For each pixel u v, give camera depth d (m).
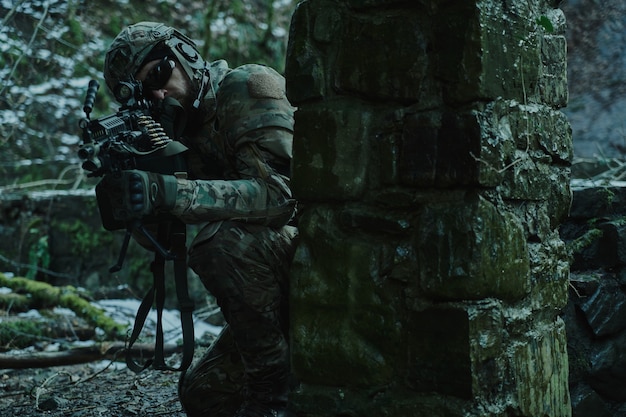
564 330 2.50
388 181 2.22
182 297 2.58
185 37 2.71
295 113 2.35
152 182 2.32
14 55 7.77
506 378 2.21
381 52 2.22
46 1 6.96
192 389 2.86
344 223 2.29
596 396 3.06
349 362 2.26
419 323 2.17
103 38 9.38
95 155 2.31
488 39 2.12
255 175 2.51
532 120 2.30
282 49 9.86
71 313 5.95
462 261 2.10
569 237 3.21
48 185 9.23
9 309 5.72
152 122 2.45
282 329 2.66
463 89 2.11
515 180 2.23
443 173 2.13
